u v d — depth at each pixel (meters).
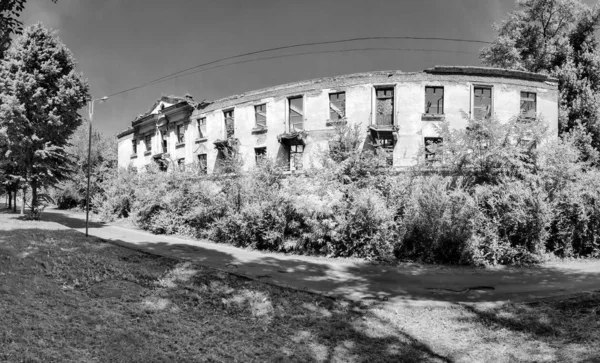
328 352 5.77
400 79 24.30
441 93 24.69
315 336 6.35
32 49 20.67
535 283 10.86
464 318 7.59
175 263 11.19
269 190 17.03
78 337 5.15
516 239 14.68
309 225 15.25
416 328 7.05
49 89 21.31
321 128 25.81
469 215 14.14
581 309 7.60
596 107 25.20
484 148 15.51
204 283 9.05
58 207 42.16
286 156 27.41
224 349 5.52
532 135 15.79
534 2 27.75
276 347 5.80
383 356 5.77
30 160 20.84
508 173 15.31
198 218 19.44
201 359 5.07
